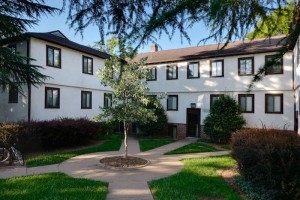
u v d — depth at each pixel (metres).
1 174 9.45
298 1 2.56
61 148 15.97
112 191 7.69
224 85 21.38
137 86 11.93
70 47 19.48
